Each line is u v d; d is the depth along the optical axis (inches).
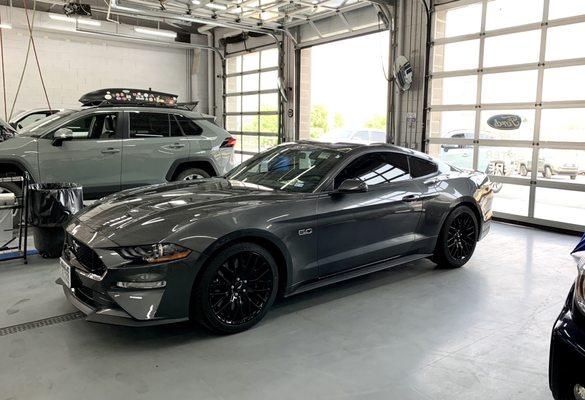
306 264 135.0
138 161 262.2
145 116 268.2
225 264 118.5
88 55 509.7
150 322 110.3
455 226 180.1
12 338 119.2
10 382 98.4
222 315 119.6
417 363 109.2
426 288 160.7
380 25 363.6
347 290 158.1
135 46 540.7
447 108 318.0
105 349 113.9
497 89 291.0
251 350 114.3
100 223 121.5
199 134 285.6
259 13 407.5
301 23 428.1
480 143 302.7
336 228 140.3
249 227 120.4
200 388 97.2
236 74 547.2
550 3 262.1
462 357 112.4
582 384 71.2
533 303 147.9
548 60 265.3
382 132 568.1
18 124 364.5
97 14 501.0
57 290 153.6
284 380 100.8
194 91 587.5
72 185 198.1
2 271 172.6
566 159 262.4
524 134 280.5
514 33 279.1
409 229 162.6
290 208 130.6
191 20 406.0
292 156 163.3
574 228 253.6
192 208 122.2
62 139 237.6
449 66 315.6
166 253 109.7
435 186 171.2
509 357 112.8
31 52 473.7
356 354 113.0
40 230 184.2
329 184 141.9
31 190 183.0
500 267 186.9
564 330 75.4
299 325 129.2
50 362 107.2
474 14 298.8
